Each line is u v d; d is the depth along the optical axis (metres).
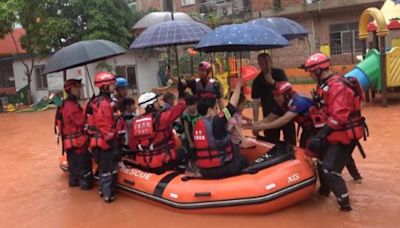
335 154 5.25
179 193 5.71
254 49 5.86
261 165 5.58
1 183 8.23
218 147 5.54
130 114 7.12
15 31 30.20
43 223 5.96
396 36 21.55
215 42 5.43
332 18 25.38
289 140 6.52
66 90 7.09
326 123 5.12
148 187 6.13
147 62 26.66
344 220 5.19
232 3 28.95
